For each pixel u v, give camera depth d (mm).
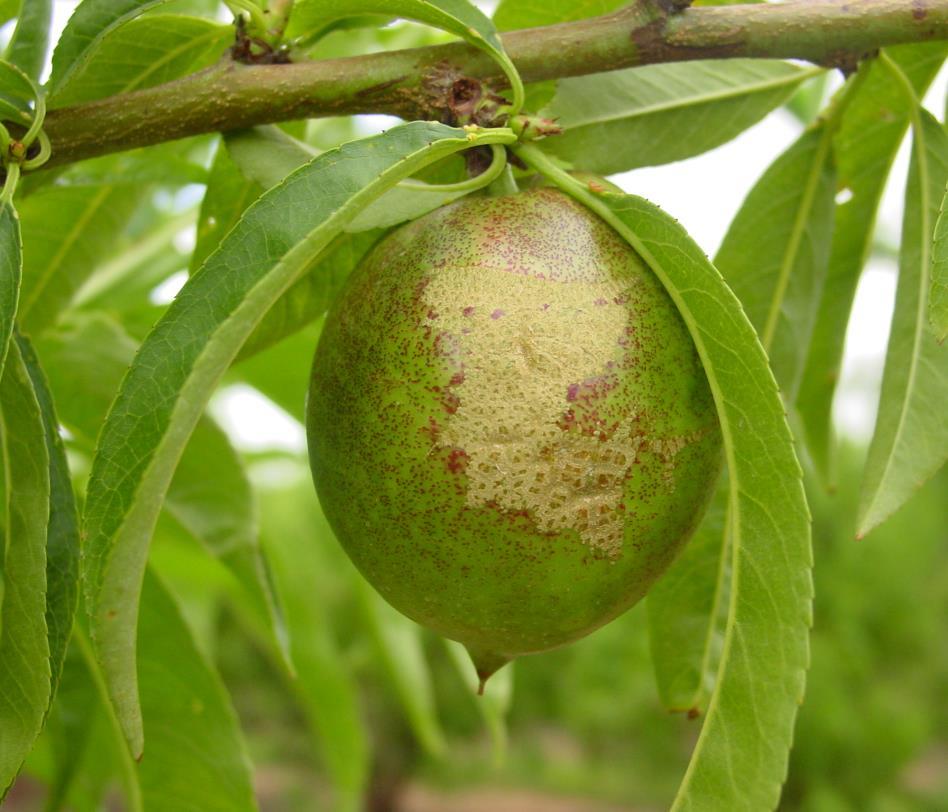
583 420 220
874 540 1466
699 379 227
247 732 1977
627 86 263
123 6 232
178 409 201
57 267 302
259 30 240
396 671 408
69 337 305
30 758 344
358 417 226
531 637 229
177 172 277
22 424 220
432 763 1879
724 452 235
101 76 258
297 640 392
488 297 222
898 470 247
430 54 238
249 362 342
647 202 223
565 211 230
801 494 214
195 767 291
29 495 219
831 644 1424
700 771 219
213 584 422
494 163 233
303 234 205
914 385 251
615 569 225
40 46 242
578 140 260
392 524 224
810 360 300
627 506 223
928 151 260
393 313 226
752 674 218
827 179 277
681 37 240
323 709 410
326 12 241
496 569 223
